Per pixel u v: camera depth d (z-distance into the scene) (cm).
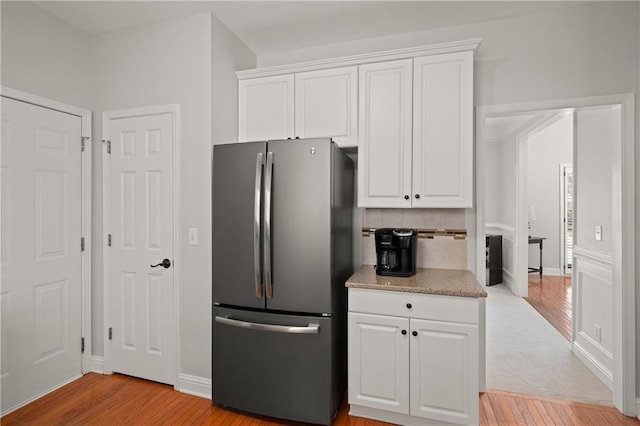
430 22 254
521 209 510
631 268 218
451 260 259
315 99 252
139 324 261
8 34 218
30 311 233
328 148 207
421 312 200
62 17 248
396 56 233
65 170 254
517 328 380
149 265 257
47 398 237
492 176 625
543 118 366
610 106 228
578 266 302
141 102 259
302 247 211
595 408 226
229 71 262
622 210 220
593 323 277
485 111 247
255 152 219
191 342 245
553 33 237
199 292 243
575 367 286
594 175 270
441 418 197
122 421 213
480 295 188
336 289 218
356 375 212
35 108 235
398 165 234
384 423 211
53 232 247
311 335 209
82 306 267
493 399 237
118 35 266
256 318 218
